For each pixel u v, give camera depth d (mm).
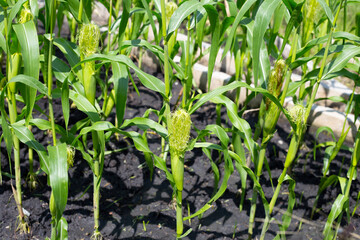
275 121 1843
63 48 1948
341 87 3459
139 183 2754
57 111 3311
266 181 2826
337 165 2977
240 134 2023
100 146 1908
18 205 2221
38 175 2664
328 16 1598
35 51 1626
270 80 1759
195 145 1964
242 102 3574
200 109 3564
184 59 2459
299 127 1762
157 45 1968
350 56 1765
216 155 3055
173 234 2391
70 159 1813
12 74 1837
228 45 1627
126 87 1824
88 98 1838
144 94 3713
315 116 3283
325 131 3275
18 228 2297
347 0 1811
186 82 2039
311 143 3236
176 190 1881
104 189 2672
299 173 2914
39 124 1919
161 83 1781
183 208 2578
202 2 1854
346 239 2139
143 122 1898
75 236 2326
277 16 1925
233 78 2695
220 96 1907
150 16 1678
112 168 2844
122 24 1791
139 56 3820
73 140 1926
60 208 1628
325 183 2391
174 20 1674
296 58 1813
